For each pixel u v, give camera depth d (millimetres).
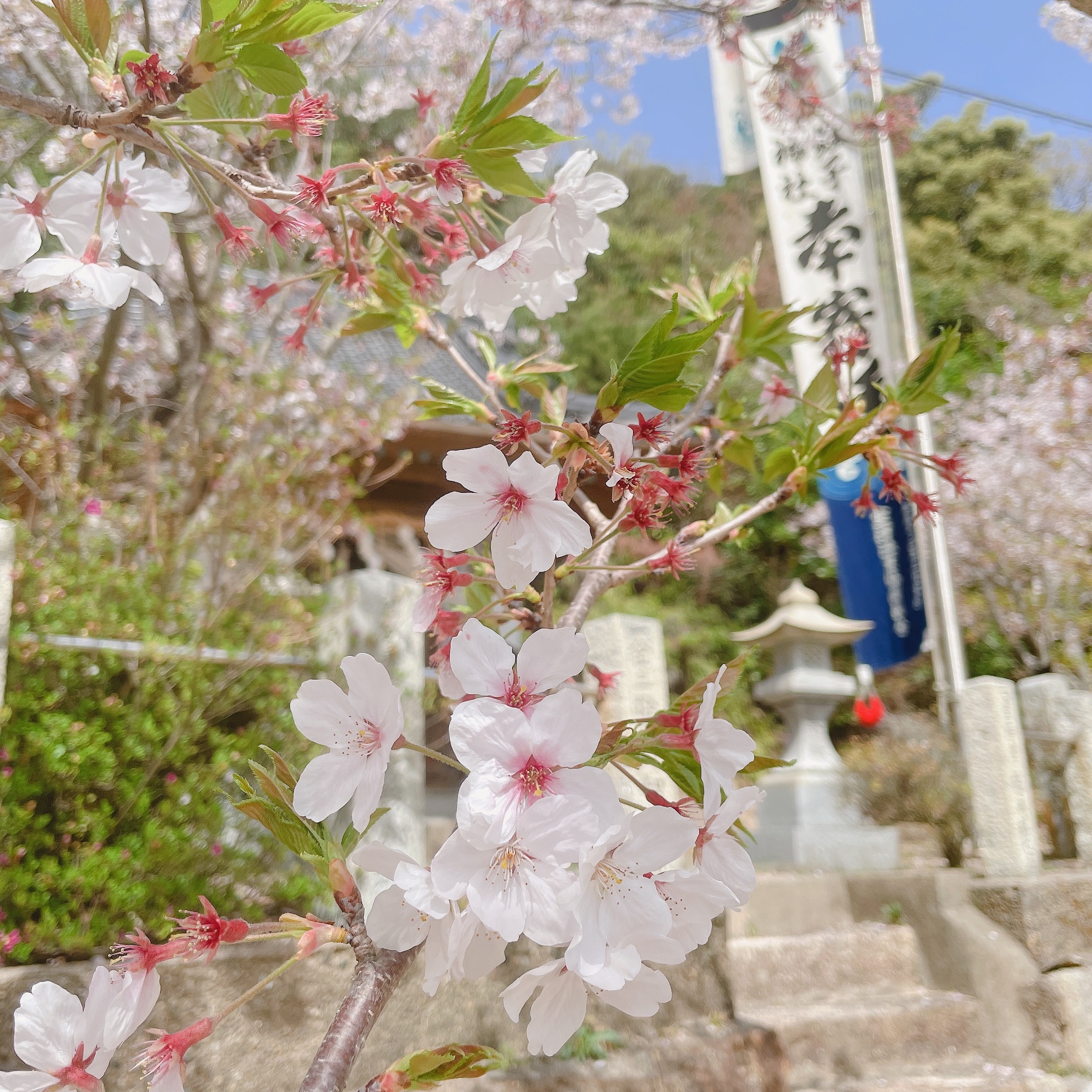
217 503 4602
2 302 5727
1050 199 20047
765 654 12078
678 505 1142
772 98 6762
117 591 3398
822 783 6512
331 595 3518
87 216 1350
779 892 5043
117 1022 966
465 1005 3076
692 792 1044
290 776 1018
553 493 1012
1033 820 5242
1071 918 4977
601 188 1378
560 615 1429
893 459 1784
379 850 895
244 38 1174
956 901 4973
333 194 1354
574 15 7586
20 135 5535
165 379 6234
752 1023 3578
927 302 16953
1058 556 12023
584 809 816
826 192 7188
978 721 5418
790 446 1826
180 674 3186
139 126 1255
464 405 1831
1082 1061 4496
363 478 6664
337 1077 850
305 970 2770
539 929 792
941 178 20234
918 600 7195
